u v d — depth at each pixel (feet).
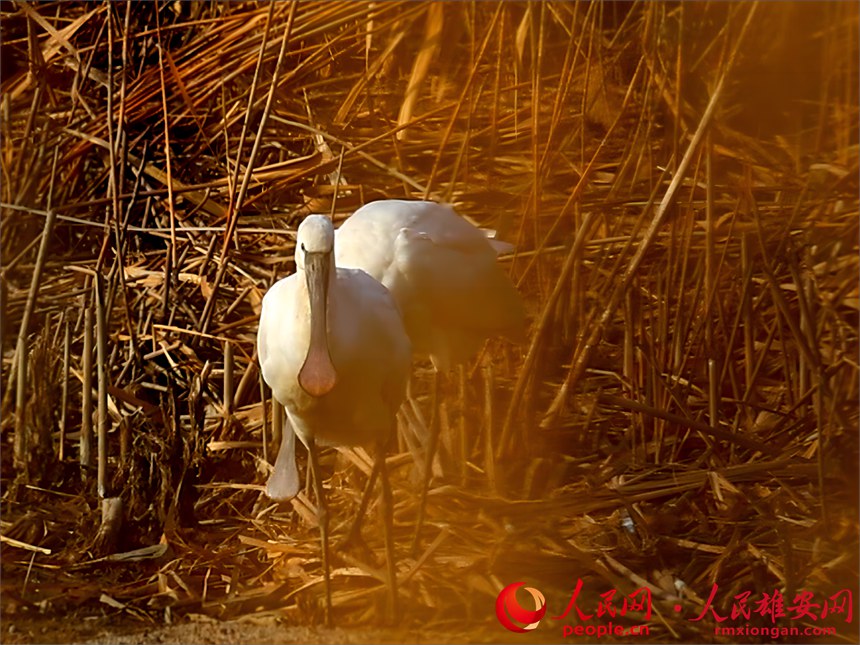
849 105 44.42
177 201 46.73
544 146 44.19
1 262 45.34
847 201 42.22
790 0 48.80
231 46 46.96
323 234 27.30
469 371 40.14
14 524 33.27
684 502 32.91
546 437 35.86
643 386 37.68
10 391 38.70
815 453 34.71
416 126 46.83
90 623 27.91
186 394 38.70
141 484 33.47
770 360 39.34
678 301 37.11
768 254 38.27
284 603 29.01
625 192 42.98
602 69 42.22
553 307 35.09
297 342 27.81
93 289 39.60
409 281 34.76
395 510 33.55
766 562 29.76
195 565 31.07
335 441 29.86
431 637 26.86
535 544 31.01
